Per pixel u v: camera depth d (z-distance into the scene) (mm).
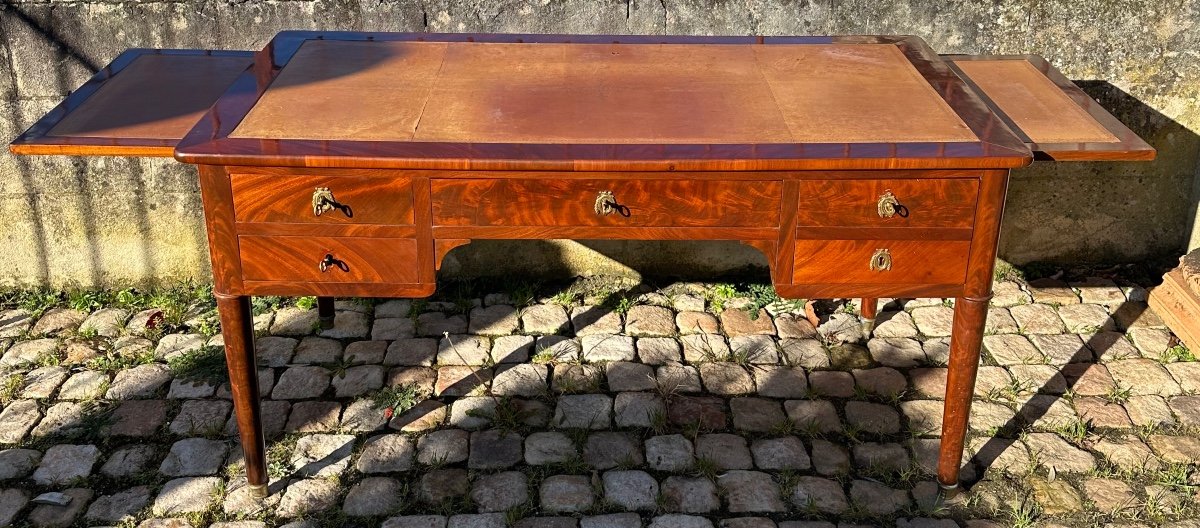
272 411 3527
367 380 3699
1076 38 4035
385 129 2730
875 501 3152
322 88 3012
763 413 3543
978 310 2820
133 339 3945
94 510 3088
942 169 2629
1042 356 3850
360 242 2738
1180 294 3850
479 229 2730
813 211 2703
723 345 3918
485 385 3670
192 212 4164
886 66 3256
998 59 3557
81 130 2961
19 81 3924
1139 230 4344
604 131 2740
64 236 4172
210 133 2666
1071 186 4242
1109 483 3215
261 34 3953
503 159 2561
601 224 2732
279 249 2738
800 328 4031
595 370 3756
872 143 2666
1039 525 3059
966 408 2988
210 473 3244
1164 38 4027
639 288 4301
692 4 3973
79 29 3877
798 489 3195
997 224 2703
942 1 3979
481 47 3414
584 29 4012
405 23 3975
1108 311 4129
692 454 3338
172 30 3916
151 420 3480
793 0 3967
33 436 3393
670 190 2678
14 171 4039
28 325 4039
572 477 3230
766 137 2707
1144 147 2807
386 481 3211
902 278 2801
